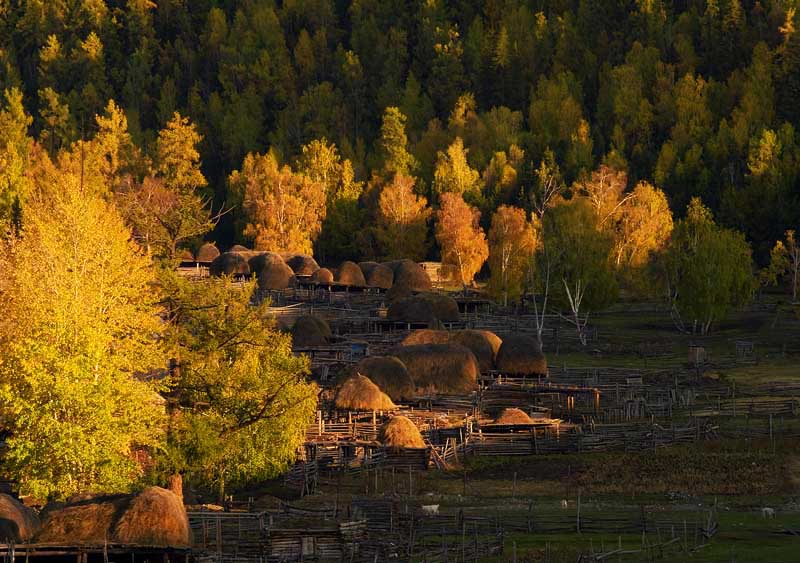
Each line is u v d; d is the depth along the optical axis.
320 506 159.00
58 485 139.00
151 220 187.25
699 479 178.75
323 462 189.50
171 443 148.25
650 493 172.38
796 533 132.38
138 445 162.12
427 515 142.00
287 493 175.75
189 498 157.62
